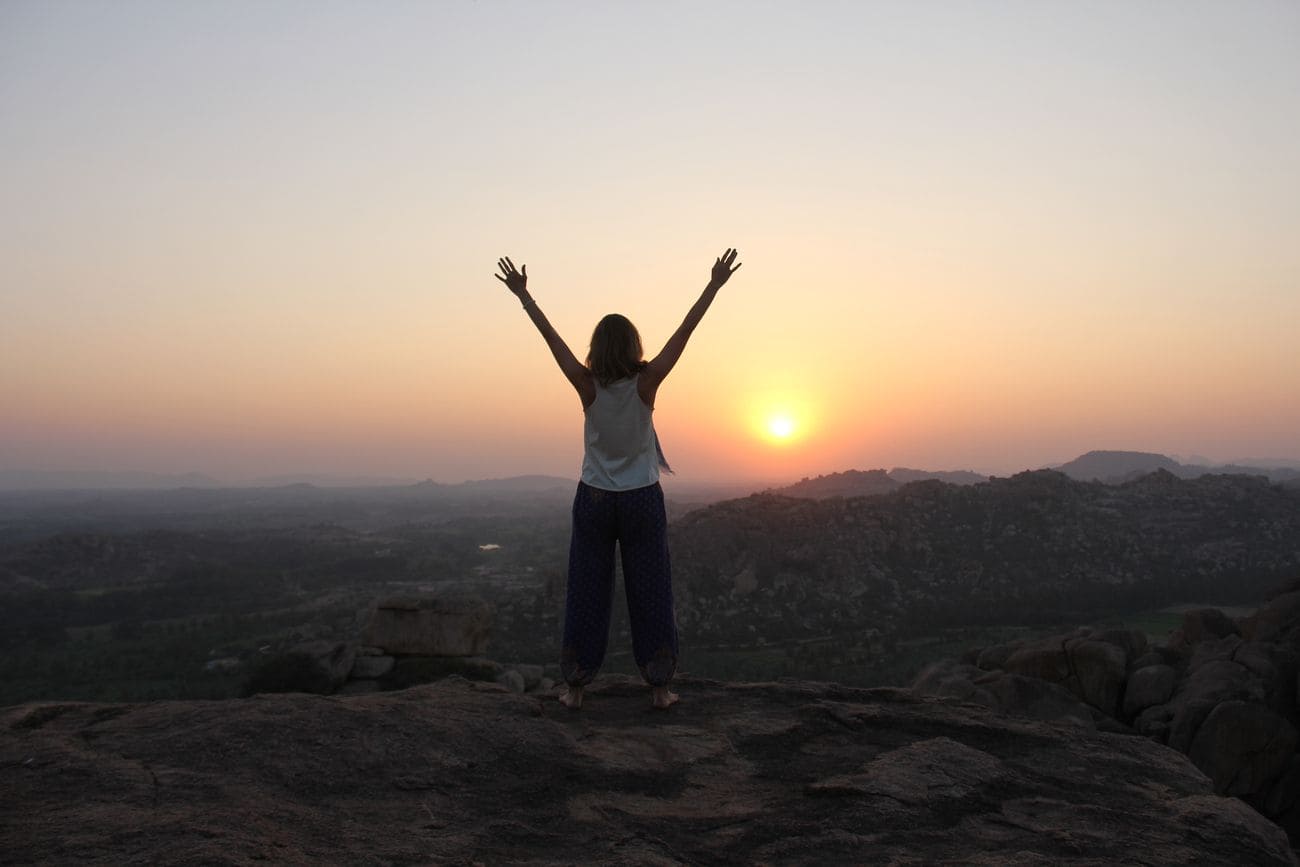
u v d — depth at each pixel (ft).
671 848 9.50
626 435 14.78
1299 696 39.34
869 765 12.28
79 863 7.42
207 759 10.63
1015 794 11.81
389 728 12.12
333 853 8.39
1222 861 10.06
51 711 12.54
